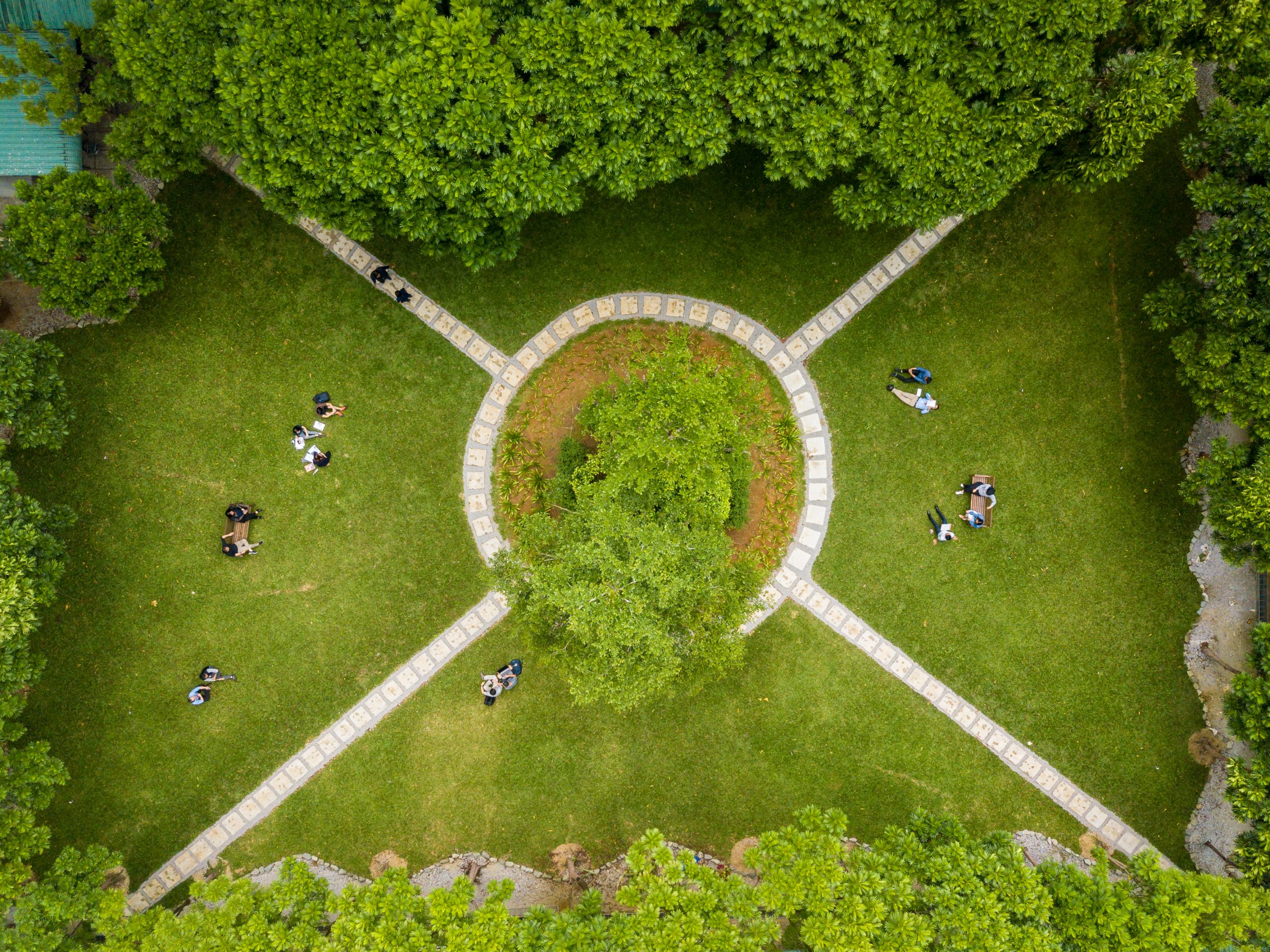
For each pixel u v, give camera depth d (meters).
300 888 20.64
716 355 26.97
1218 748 26.31
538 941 18.95
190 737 26.06
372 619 26.59
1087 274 26.86
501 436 26.92
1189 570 26.67
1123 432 26.81
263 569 26.42
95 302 22.05
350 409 26.69
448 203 19.22
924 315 27.11
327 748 26.36
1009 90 19.09
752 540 26.91
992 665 26.84
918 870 20.59
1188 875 20.27
